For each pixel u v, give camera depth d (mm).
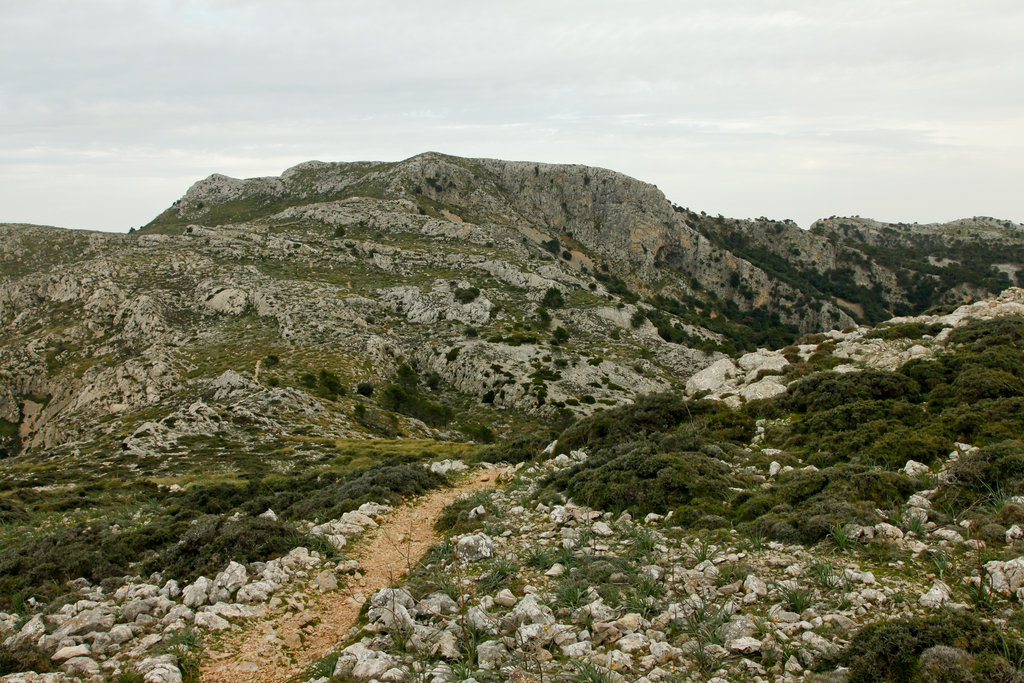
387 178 199875
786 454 16109
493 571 10953
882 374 18812
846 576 8773
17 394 87562
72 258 156500
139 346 91188
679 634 7836
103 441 52438
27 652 8352
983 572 8109
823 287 177250
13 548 15438
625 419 21469
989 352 18484
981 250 193875
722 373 27344
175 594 11164
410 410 78688
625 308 117750
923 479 12430
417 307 112062
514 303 116625
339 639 9414
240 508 21375
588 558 11109
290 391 66438
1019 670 5695
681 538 11695
